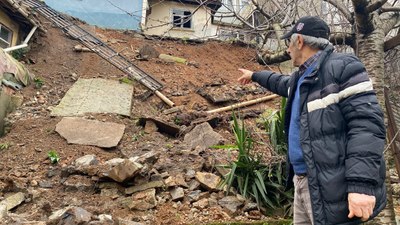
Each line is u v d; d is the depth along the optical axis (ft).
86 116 21.53
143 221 11.80
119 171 13.57
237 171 13.65
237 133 14.62
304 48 7.22
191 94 27.78
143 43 37.83
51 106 23.13
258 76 9.34
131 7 44.57
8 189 13.79
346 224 6.11
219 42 39.47
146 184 13.60
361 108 6.09
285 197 13.02
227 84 29.84
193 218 12.08
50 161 16.47
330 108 6.40
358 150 5.89
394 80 11.26
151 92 27.09
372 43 9.07
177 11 45.98
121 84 27.50
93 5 43.75
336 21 11.07
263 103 26.43
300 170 7.14
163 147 18.13
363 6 8.47
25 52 29.94
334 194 6.12
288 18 11.61
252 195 13.19
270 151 14.17
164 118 23.39
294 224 7.78
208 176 14.03
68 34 33.53
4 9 27.96
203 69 33.86
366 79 6.29
